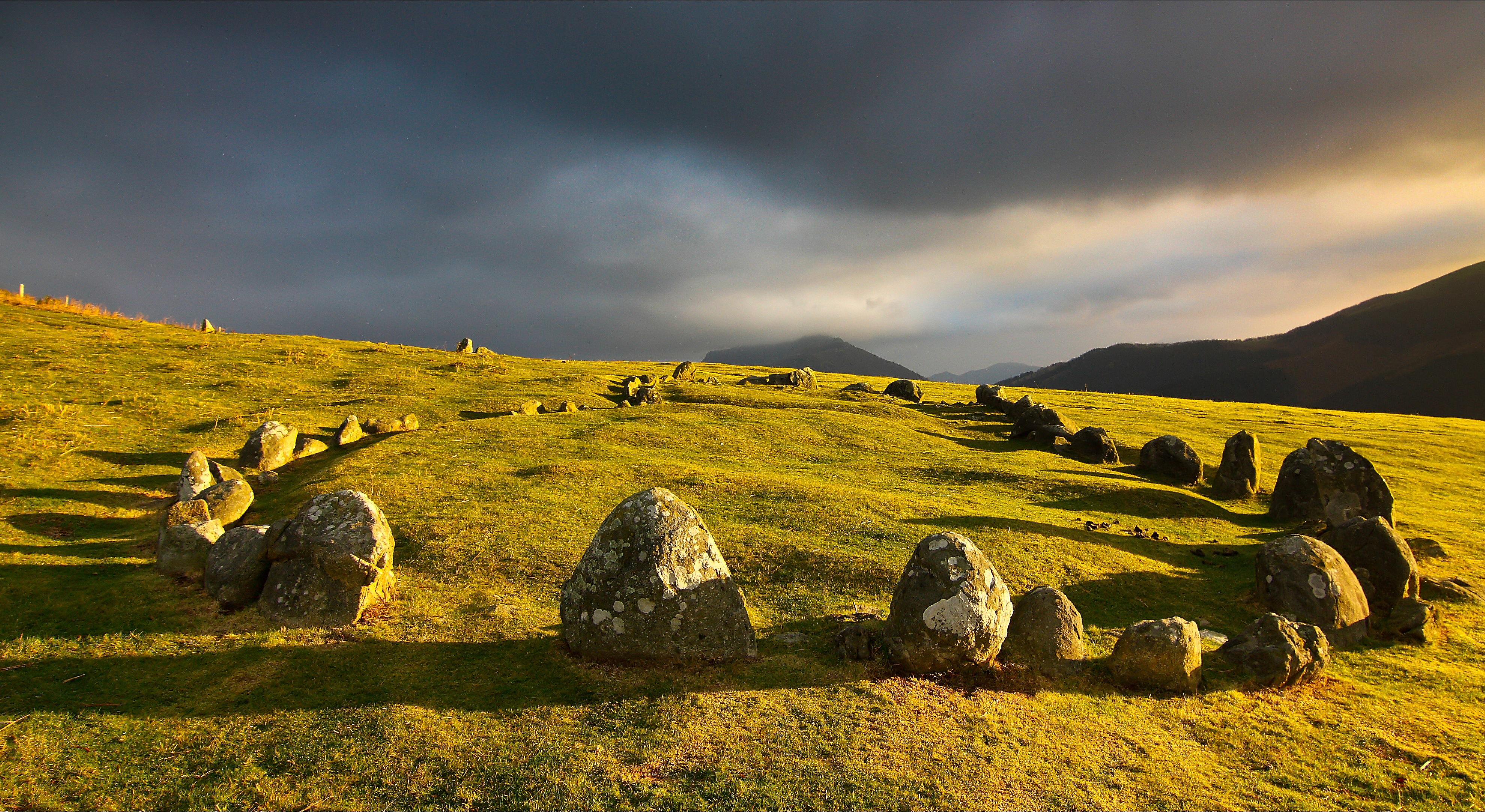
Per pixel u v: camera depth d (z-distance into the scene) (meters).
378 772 9.43
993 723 11.59
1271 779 10.80
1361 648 16.72
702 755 10.16
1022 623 14.08
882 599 17.20
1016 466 35.56
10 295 60.38
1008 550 20.70
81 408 30.77
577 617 13.16
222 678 11.76
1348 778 10.93
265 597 14.44
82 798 8.63
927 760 10.35
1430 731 12.65
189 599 14.88
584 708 11.35
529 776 9.45
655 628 12.87
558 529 20.73
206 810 8.56
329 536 14.57
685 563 13.25
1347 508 27.31
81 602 14.35
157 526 20.41
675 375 65.31
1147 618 17.55
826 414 46.81
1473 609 19.17
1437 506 32.38
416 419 36.41
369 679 11.96
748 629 13.45
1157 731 12.03
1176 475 35.53
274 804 8.73
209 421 31.98
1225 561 22.80
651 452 33.44
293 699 11.21
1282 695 13.91
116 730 10.07
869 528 21.95
